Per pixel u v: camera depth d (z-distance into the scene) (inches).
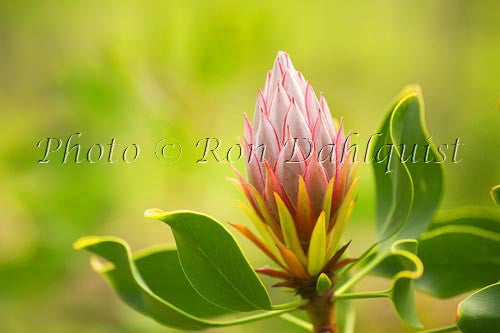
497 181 54.1
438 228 36.6
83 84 45.3
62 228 45.5
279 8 70.3
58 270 45.9
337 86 78.3
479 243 35.6
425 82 74.0
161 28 45.6
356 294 32.8
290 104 32.4
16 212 46.4
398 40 78.6
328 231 33.0
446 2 72.7
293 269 32.8
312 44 77.8
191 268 32.4
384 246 34.7
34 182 45.8
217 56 45.7
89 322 47.3
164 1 51.7
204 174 45.5
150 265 35.9
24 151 46.2
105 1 64.9
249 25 46.0
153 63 45.7
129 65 45.4
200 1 48.1
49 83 50.6
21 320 47.1
